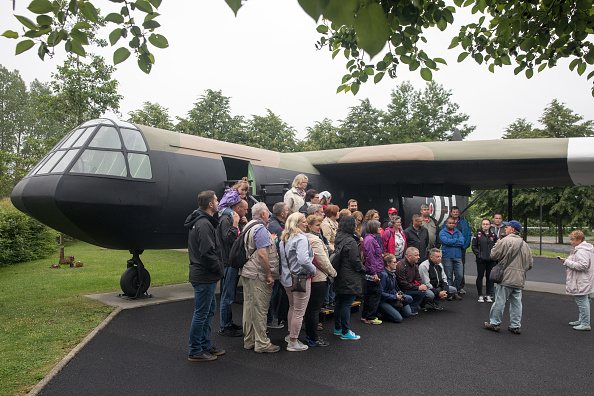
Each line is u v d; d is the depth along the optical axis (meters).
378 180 10.91
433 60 3.52
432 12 3.05
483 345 5.23
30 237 14.35
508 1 3.61
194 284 4.32
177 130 26.67
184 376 4.02
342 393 3.70
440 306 7.42
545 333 5.88
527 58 4.20
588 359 4.75
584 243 6.16
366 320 6.33
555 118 32.69
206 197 4.41
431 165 9.17
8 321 5.80
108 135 6.40
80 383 3.80
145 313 6.37
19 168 16.62
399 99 42.94
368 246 6.16
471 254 20.95
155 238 6.85
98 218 6.00
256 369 4.25
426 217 9.66
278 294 6.31
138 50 2.75
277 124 32.25
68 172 5.75
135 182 6.26
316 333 5.04
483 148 8.44
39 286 8.75
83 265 12.48
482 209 32.38
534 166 8.49
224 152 7.85
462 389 3.84
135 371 4.11
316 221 5.02
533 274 12.77
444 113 45.31
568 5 3.30
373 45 1.25
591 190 28.06
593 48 3.65
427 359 4.66
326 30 4.02
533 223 47.88
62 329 5.41
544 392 3.81
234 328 5.52
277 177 8.71
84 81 13.37
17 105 48.03
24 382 3.75
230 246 5.33
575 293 6.09
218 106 28.12
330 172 10.29
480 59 4.41
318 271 4.99
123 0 2.54
